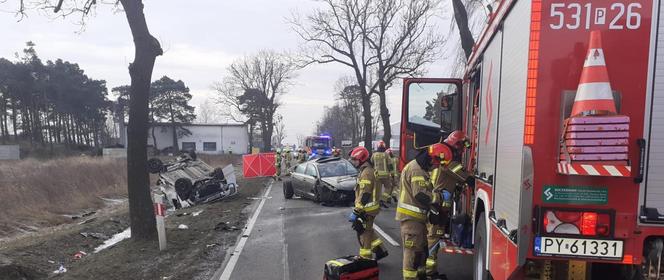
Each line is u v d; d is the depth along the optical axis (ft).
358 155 20.04
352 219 19.95
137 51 27.25
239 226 34.01
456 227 19.34
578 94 9.26
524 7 10.14
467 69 20.29
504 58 12.01
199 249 26.16
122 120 229.04
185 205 51.03
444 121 24.39
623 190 9.31
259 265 22.93
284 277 20.77
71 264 25.72
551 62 9.51
